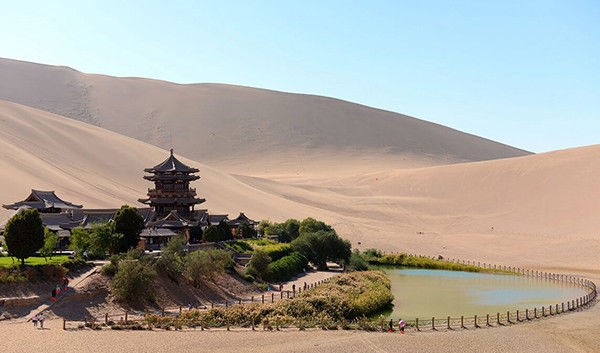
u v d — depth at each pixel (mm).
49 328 71250
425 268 148625
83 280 84938
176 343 67875
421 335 76875
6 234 83438
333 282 106375
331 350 67188
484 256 159125
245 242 132375
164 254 94688
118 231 102938
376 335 75625
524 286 122000
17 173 166500
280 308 85750
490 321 87062
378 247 169625
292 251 136125
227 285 101375
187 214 136125
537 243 171250
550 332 80500
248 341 70000
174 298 89250
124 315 80000
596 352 71375
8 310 74938
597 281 126000
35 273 81938
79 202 163375
